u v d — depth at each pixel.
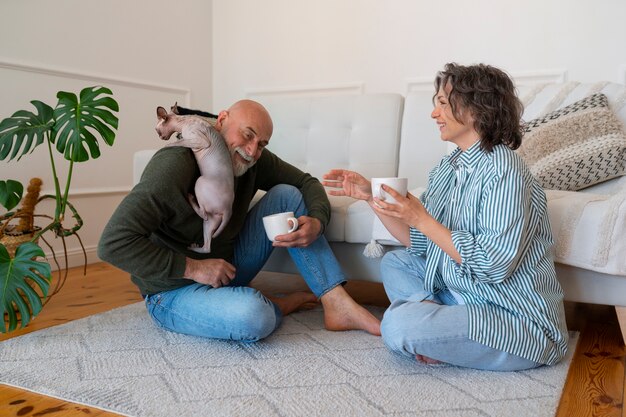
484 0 3.17
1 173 2.49
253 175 1.67
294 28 3.76
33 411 1.13
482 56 3.19
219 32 4.01
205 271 1.47
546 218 1.37
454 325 1.29
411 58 3.39
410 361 1.41
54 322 1.82
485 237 1.25
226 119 1.53
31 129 1.87
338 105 2.65
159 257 1.40
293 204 1.72
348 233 1.89
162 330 1.68
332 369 1.35
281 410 1.12
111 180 3.09
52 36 2.72
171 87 3.57
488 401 1.16
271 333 1.65
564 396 1.22
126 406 1.13
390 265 1.62
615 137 1.88
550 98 2.18
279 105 2.77
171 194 1.39
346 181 1.52
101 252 1.34
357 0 3.54
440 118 1.36
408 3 3.38
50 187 2.71
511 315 1.31
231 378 1.29
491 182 1.26
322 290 1.68
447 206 1.43
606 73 2.90
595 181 1.87
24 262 1.62
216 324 1.49
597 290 1.58
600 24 2.89
